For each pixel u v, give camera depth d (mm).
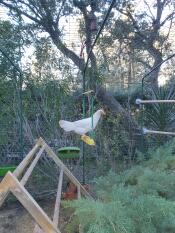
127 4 6004
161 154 3279
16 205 4062
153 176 2580
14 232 3332
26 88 4781
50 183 4270
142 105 4469
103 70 5445
